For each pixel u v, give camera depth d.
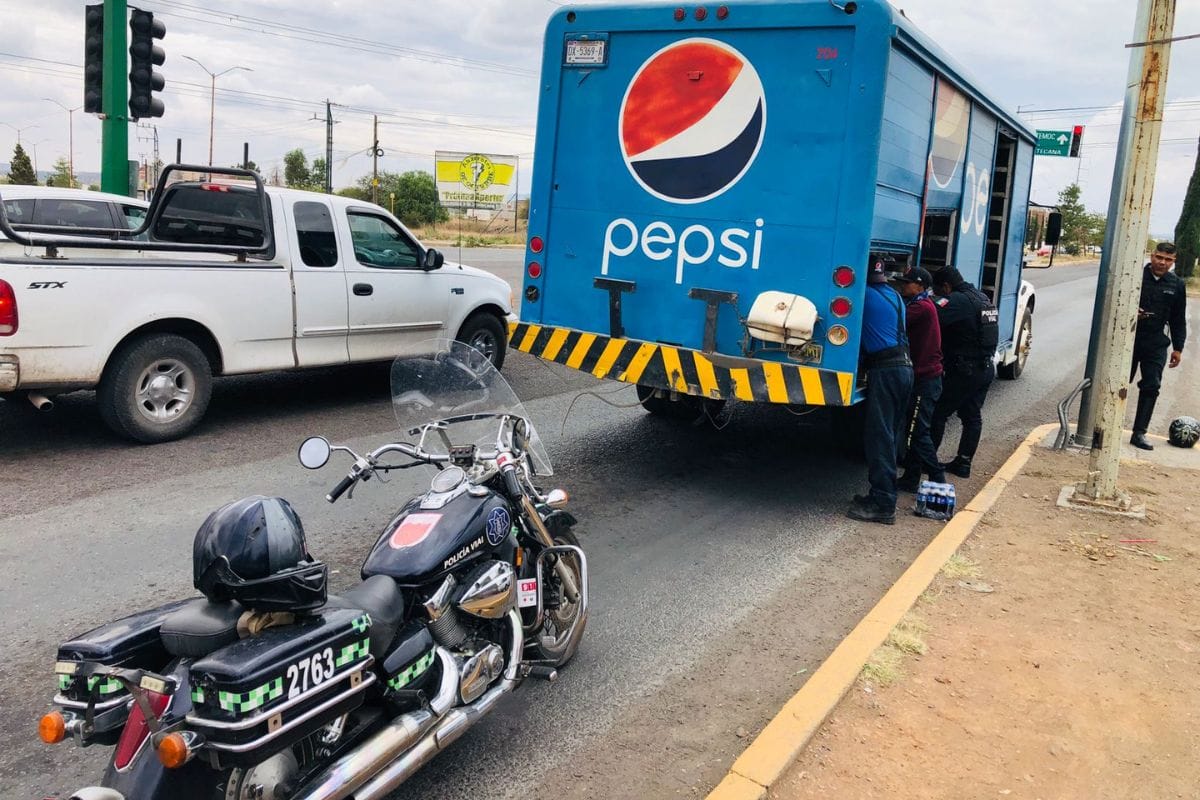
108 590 4.88
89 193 11.29
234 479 6.73
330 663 2.62
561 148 7.09
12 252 8.18
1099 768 3.58
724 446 8.50
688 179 6.61
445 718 3.15
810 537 6.30
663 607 5.08
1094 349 8.74
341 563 5.36
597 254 7.03
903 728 3.79
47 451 7.21
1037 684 4.21
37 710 3.79
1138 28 8.15
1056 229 12.56
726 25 6.32
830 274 6.18
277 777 2.61
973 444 7.87
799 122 6.18
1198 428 9.25
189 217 8.66
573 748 3.72
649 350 6.76
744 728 3.90
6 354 6.53
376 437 8.03
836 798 3.32
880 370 6.42
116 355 7.18
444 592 3.26
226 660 2.41
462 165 64.81
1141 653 4.56
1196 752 3.72
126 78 12.02
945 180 7.61
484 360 4.15
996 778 3.48
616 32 6.75
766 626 4.90
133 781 2.42
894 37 5.94
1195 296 35.03
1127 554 5.98
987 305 7.54
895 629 4.69
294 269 8.27
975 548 6.01
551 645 4.17
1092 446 7.04
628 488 7.16
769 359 6.41
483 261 29.88
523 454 4.02
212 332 7.71
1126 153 8.33
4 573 5.03
